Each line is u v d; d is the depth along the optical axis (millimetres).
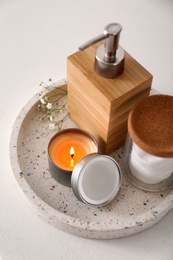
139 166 650
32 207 663
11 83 809
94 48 659
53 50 854
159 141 593
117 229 633
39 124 740
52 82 813
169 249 659
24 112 727
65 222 636
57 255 650
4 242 657
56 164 656
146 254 653
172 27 890
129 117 614
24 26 885
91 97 644
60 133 693
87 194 643
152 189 683
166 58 847
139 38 871
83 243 660
